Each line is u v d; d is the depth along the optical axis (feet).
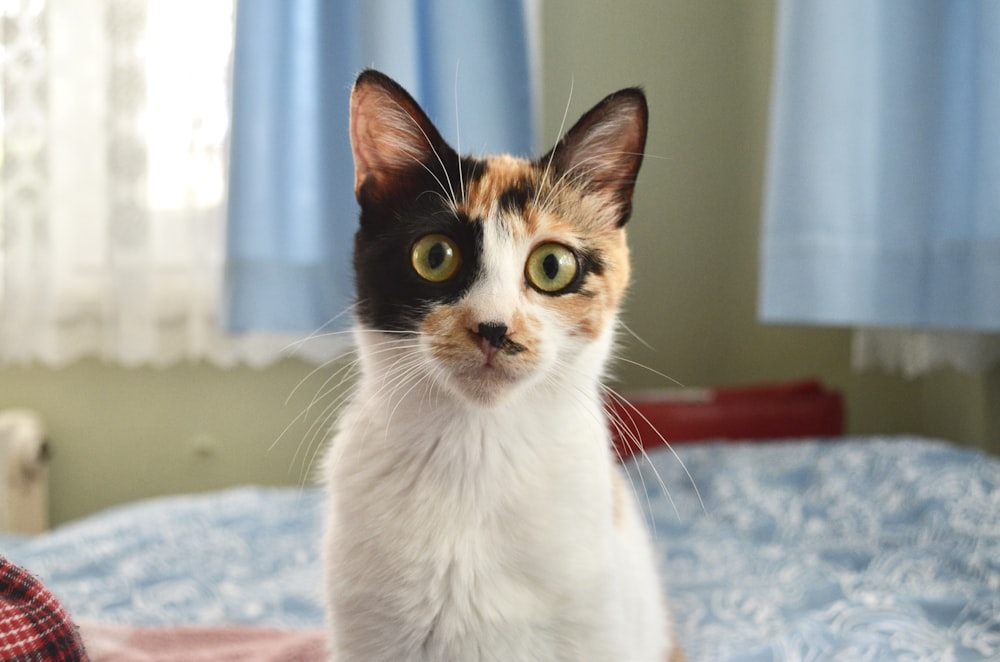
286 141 6.63
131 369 7.63
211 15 6.90
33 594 2.46
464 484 2.97
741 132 8.05
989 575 4.39
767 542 5.46
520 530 2.89
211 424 7.66
